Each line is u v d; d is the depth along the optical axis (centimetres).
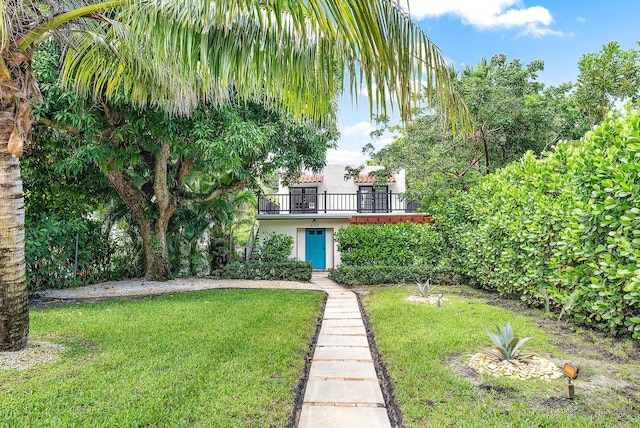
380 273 976
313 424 271
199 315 582
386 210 1714
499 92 1041
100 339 443
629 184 374
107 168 837
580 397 285
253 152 873
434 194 1092
